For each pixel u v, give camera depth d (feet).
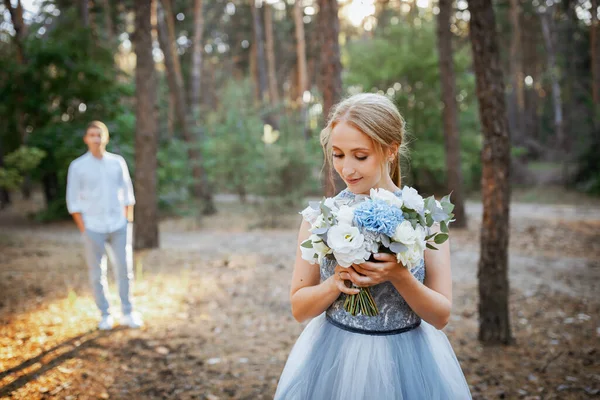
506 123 13.19
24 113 46.29
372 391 5.36
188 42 87.61
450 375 5.96
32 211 54.03
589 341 14.12
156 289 19.49
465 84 54.95
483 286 13.85
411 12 58.65
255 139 49.57
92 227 14.39
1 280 19.75
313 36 78.64
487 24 12.86
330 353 5.74
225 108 53.16
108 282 20.17
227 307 17.43
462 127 56.39
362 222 4.83
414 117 57.82
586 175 66.18
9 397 10.32
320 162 43.27
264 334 14.79
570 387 11.21
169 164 48.34
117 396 10.64
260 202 47.57
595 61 68.03
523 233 35.09
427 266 5.60
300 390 5.83
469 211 51.13
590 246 30.50
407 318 5.68
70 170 14.38
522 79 89.35
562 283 21.31
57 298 17.52
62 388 10.82
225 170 50.98
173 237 35.63
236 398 10.76
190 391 11.01
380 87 57.82
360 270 4.92
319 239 5.04
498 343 13.79
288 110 57.06
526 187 71.36
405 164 7.16
